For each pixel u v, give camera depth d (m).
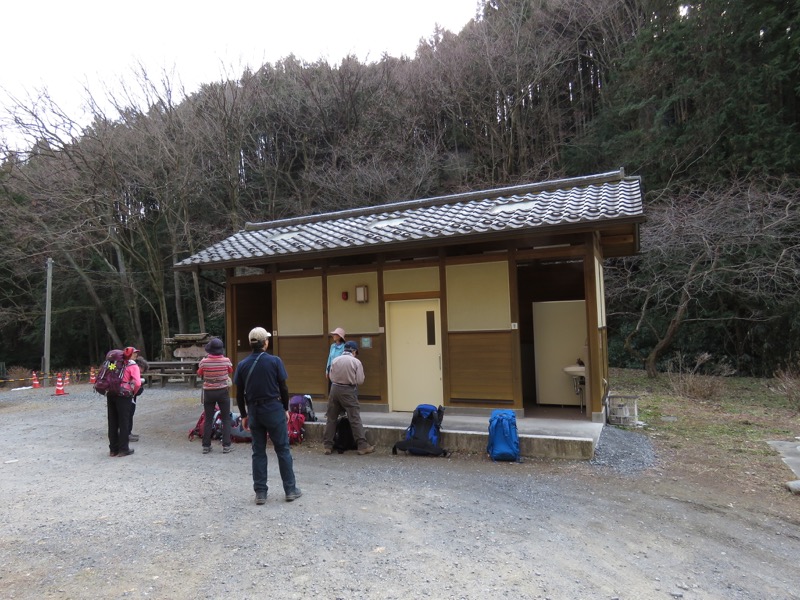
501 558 3.72
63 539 4.22
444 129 24.30
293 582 3.36
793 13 15.32
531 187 9.76
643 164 17.80
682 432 8.14
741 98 15.71
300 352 9.39
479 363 7.97
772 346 15.31
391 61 26.22
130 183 21.06
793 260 13.41
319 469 6.27
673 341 17.17
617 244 9.39
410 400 8.57
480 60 23.31
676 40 17.67
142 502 5.13
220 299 22.98
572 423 7.42
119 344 26.03
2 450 7.99
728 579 3.47
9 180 20.86
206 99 22.02
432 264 8.37
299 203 23.20
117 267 28.17
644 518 4.56
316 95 24.80
